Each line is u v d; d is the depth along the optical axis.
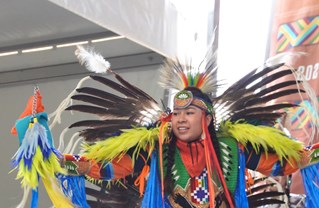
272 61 2.50
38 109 1.99
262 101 2.32
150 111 2.30
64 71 4.13
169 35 3.75
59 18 3.73
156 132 2.19
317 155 2.20
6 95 4.33
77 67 4.09
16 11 3.65
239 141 2.20
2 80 4.27
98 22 3.21
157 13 3.66
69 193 2.08
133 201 2.39
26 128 1.94
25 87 4.27
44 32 3.91
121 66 4.01
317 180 2.21
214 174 2.16
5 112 4.36
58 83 4.18
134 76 4.00
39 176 1.96
